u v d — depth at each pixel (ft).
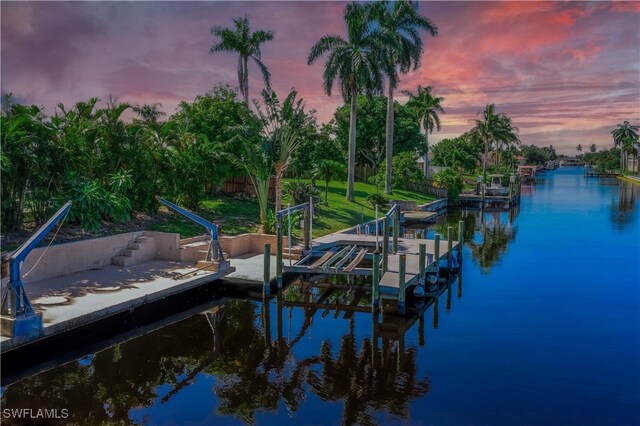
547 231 115.85
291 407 32.14
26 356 36.63
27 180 54.49
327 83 126.31
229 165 91.61
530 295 60.34
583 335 45.98
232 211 88.79
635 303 56.85
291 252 66.18
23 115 53.01
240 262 65.16
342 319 50.67
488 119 236.22
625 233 111.75
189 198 81.41
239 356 40.57
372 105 209.05
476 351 42.09
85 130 65.05
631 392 34.40
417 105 219.20
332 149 155.43
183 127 95.71
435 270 63.31
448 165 267.59
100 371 37.11
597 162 584.40
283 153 82.53
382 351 41.98
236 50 137.08
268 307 54.29
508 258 84.48
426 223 129.70
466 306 55.62
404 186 172.24
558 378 36.70
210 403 32.63
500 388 34.99
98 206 58.54
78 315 38.45
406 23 142.10
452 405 32.50
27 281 48.14
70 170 59.57
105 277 51.31
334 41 126.00
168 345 42.50
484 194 183.42
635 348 42.63
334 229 92.27
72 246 53.01
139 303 44.04
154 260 60.59
